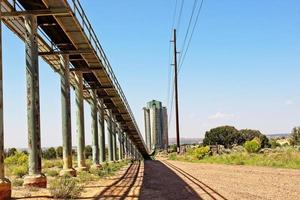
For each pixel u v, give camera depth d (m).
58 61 34.22
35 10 22.75
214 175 28.78
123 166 55.03
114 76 49.16
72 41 29.97
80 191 19.09
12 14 22.55
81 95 38.25
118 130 85.06
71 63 38.03
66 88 30.70
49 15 25.22
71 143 30.30
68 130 30.31
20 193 17.44
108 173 34.72
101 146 57.09
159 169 41.28
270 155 45.09
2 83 15.98
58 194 17.22
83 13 28.16
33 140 21.11
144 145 111.44
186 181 25.06
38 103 21.62
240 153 57.88
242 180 23.81
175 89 82.38
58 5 23.38
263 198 15.96
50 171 32.59
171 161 69.00
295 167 31.98
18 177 31.00
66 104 30.42
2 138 15.73
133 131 90.88
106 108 64.31
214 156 60.25
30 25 22.42
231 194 17.61
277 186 19.80
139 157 124.81
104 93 53.72
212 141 132.25
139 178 29.69
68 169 29.67
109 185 24.16
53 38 30.25
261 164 38.00
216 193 18.20
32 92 21.47
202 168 38.38
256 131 133.00
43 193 18.02
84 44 31.05
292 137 93.00
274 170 29.62
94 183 25.77
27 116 21.34
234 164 42.75
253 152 60.44
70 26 27.00
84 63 37.94
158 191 20.22
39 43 29.19
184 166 44.66
